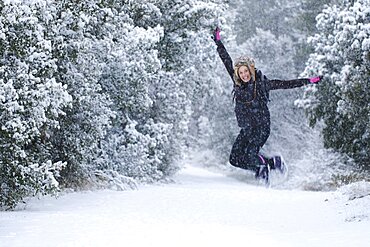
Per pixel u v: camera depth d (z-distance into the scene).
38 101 16.66
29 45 17.19
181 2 32.72
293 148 54.19
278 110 57.44
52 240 10.79
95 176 26.20
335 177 35.69
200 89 37.97
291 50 62.34
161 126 32.22
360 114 30.83
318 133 43.41
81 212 16.45
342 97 30.80
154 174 32.53
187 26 33.09
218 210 17.69
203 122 65.06
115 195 22.27
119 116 29.38
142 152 29.66
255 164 8.70
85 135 23.61
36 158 20.59
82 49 21.39
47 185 17.14
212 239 10.89
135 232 11.78
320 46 34.44
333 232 12.08
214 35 9.08
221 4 34.09
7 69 16.81
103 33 24.80
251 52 61.34
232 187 35.81
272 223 14.52
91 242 10.49
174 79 33.62
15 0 15.83
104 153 28.44
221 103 60.88
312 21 58.44
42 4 16.97
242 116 8.73
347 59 31.03
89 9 21.00
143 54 27.17
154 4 32.22
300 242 10.62
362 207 16.39
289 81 8.84
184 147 37.41
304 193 25.77
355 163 36.16
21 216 14.77
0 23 16.02
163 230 12.12
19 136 16.27
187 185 34.66
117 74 27.06
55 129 23.05
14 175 16.95
